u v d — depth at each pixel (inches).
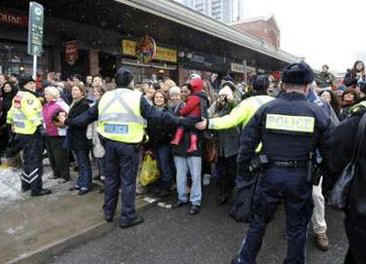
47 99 192.7
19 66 316.5
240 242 130.3
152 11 311.3
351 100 173.9
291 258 95.9
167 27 394.6
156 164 179.6
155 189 188.1
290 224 96.0
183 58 522.6
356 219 64.7
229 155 161.2
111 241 132.1
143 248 126.1
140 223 148.3
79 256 120.8
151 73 467.5
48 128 194.2
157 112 140.1
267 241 132.8
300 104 93.0
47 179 203.3
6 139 241.1
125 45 421.4
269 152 95.2
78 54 367.6
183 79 526.0
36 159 173.0
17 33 308.5
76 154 181.6
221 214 158.6
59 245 123.3
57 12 328.2
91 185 185.9
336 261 117.3
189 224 147.5
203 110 146.2
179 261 116.6
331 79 311.7
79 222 141.7
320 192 123.0
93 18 351.6
